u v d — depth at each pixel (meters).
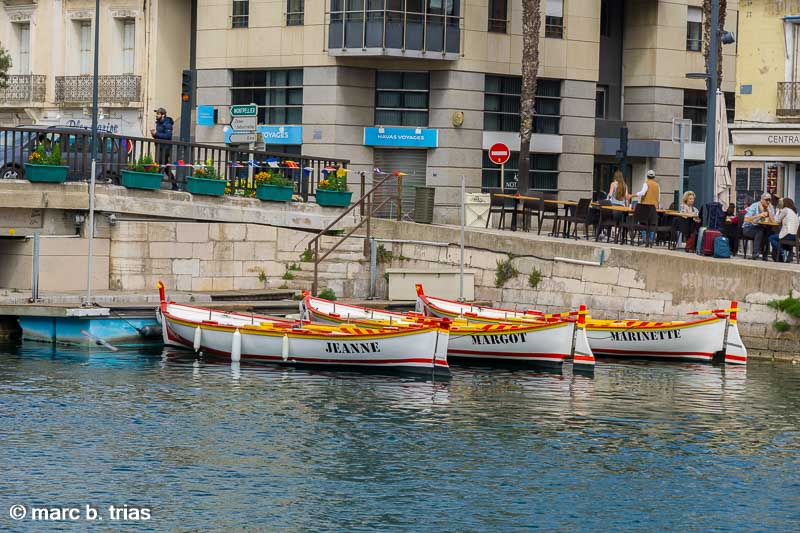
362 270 51.03
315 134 68.31
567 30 71.25
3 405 34.06
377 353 40.12
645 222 50.47
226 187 50.19
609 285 48.50
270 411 34.38
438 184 68.44
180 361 41.19
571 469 29.83
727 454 31.38
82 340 42.50
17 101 76.69
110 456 29.77
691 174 67.81
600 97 75.50
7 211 44.97
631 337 44.66
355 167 68.44
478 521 26.20
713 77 50.06
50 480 27.95
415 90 68.88
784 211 48.16
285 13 69.06
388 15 66.50
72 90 74.69
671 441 32.47
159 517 25.95
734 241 49.69
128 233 46.84
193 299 46.22
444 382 39.16
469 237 51.22
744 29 58.34
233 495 27.34
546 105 71.38
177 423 32.81
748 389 39.06
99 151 48.94
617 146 74.25
